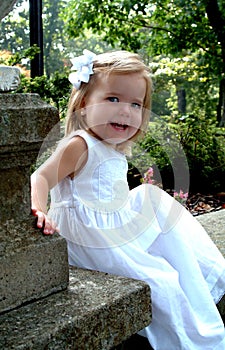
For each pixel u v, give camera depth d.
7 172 1.11
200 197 4.29
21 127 1.08
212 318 1.49
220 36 7.77
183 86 12.54
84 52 1.62
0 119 1.04
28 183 1.17
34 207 1.31
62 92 3.28
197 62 9.12
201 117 5.47
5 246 1.09
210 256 1.66
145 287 1.24
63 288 1.21
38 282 1.15
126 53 1.64
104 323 1.13
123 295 1.18
